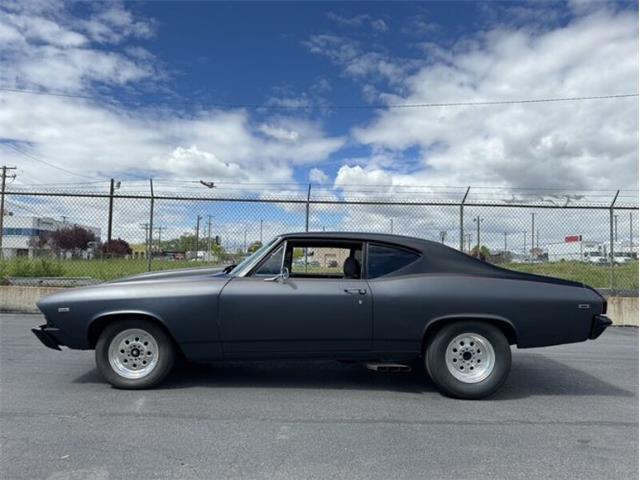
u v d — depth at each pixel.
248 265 5.37
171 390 5.26
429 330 5.17
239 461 3.53
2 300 11.39
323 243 5.44
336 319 5.09
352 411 4.68
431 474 3.37
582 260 13.69
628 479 3.34
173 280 5.34
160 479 3.24
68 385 5.39
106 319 5.22
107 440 3.87
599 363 7.08
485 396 5.10
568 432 4.23
